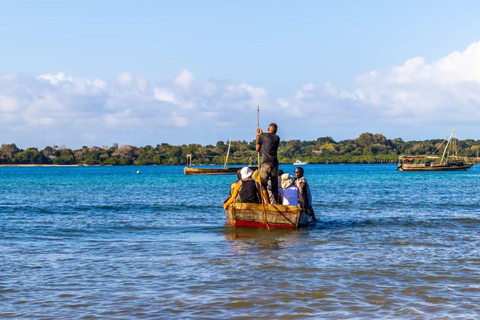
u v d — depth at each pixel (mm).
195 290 8586
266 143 15617
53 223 17812
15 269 10219
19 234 15125
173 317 7250
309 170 136250
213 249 12500
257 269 10141
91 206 24734
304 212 16297
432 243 13266
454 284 8977
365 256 11469
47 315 7344
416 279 9312
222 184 56062
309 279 9305
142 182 63000
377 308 7617
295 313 7402
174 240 13992
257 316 7281
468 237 14320
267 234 15047
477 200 28391
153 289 8680
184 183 59344
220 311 7496
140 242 13641
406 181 59281
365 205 24844
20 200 29906
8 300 8062
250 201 16328
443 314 7336
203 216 19969
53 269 10219
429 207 23828
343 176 82125
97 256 11602
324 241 13703
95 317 7258
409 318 7176
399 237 14344
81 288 8766
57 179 75875
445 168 109375
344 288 8703
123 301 8000
